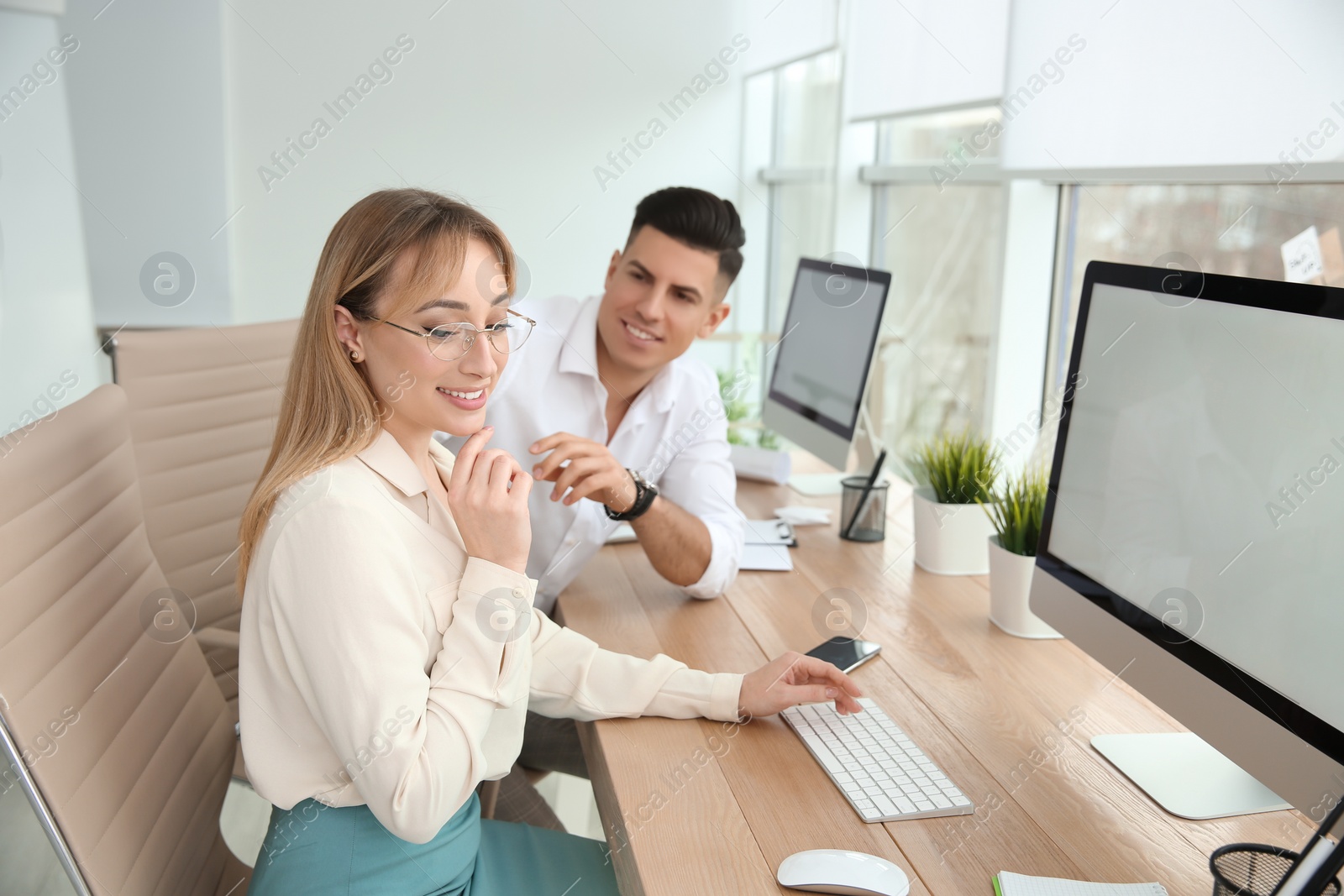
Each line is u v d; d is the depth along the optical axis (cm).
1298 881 74
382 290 98
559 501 156
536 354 171
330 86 431
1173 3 187
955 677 134
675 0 471
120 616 118
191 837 121
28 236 334
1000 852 96
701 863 93
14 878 173
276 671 97
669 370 177
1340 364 89
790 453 240
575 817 228
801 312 236
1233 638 100
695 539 154
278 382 196
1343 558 87
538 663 123
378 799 91
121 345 171
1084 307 128
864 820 100
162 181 409
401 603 95
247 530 101
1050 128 229
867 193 393
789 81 475
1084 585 125
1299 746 91
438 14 441
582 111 472
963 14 284
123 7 391
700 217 161
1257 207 174
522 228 477
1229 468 102
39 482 106
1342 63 149
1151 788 107
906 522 205
